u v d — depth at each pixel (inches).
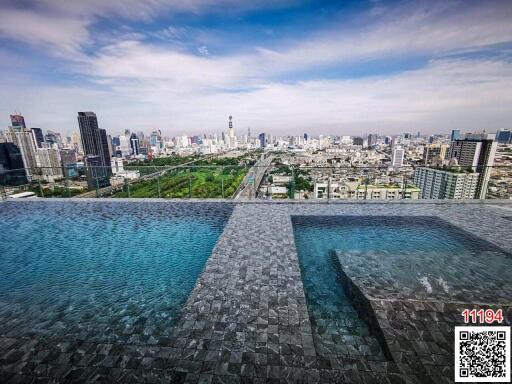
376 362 67.4
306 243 156.9
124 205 233.0
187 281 122.6
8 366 63.7
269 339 68.6
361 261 121.0
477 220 176.6
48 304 104.5
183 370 59.3
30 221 197.9
